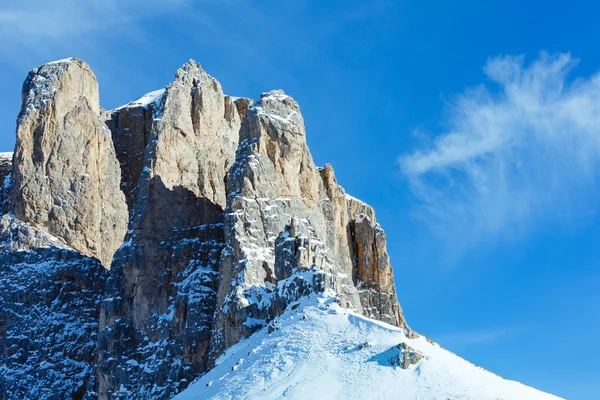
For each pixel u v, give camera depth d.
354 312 160.25
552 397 132.62
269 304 176.38
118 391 194.62
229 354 166.62
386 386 130.25
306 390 133.12
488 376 135.25
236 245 188.00
